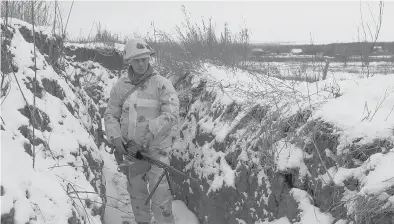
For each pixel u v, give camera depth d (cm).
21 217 246
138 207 445
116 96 431
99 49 1077
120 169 438
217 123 507
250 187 412
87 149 439
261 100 463
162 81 423
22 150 301
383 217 275
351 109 359
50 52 541
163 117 412
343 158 331
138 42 414
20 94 365
